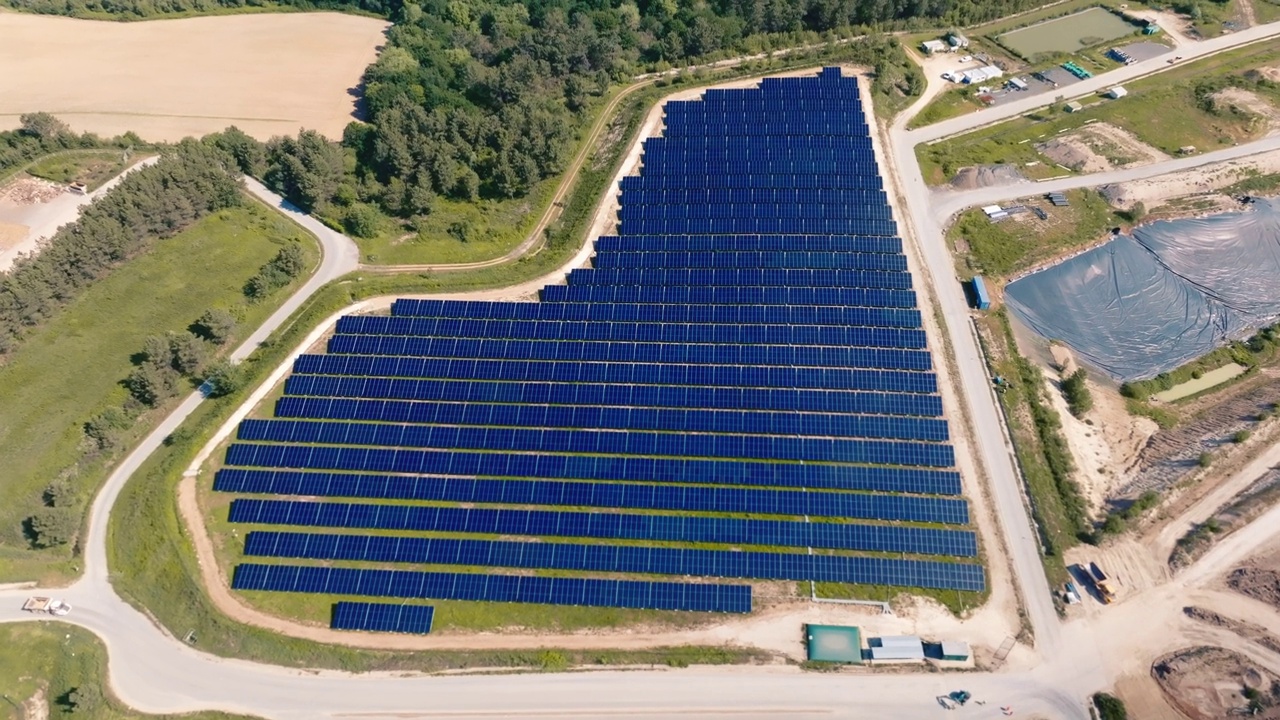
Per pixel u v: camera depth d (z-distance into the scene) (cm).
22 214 11194
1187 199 11625
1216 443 8494
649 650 7294
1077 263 10681
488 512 8194
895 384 9088
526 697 7106
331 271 10694
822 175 11631
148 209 10438
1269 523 7644
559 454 8694
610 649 7325
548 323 9931
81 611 7694
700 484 8388
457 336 9869
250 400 9331
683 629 7425
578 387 9244
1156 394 9556
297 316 10144
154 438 8975
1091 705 6762
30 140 12150
